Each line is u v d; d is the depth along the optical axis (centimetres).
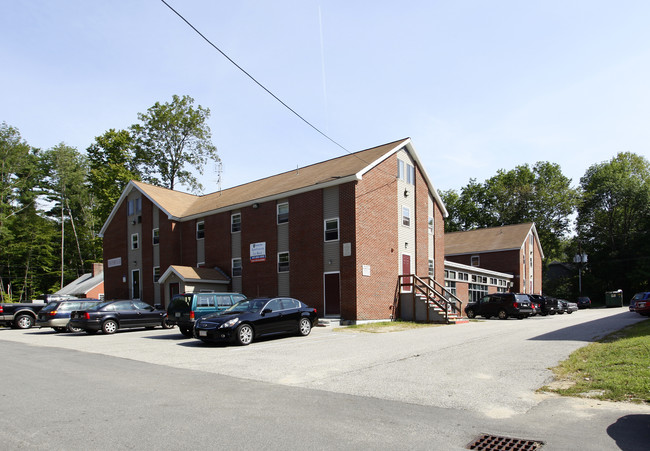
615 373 866
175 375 961
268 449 509
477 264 4906
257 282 2717
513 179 6788
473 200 7331
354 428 587
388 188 2606
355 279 2273
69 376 948
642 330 1488
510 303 3100
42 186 5875
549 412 666
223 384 864
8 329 2464
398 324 2277
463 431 579
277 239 2648
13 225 5319
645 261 5803
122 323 2023
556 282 6569
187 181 4697
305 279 2481
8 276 5328
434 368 1012
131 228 3575
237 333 1452
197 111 4666
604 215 6550
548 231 6350
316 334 1794
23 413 653
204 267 3052
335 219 2395
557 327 1902
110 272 3703
